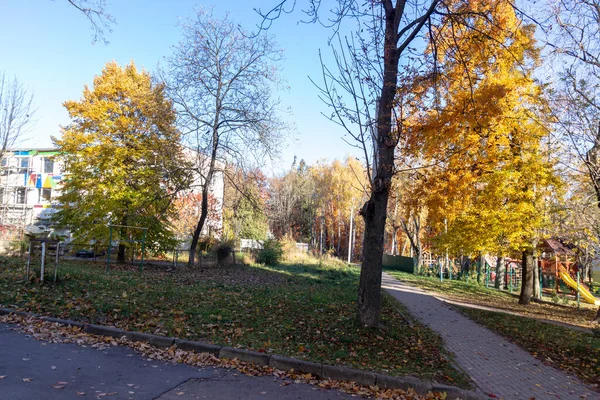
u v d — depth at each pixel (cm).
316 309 1145
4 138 2372
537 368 833
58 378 529
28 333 729
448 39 1011
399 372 679
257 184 2445
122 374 568
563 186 1625
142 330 775
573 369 848
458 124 1024
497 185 1645
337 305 1253
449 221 2041
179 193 2769
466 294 2219
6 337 695
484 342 1030
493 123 1436
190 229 3606
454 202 1583
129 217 2261
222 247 2614
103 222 2206
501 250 1877
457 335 1088
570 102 1201
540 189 1697
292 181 6194
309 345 771
